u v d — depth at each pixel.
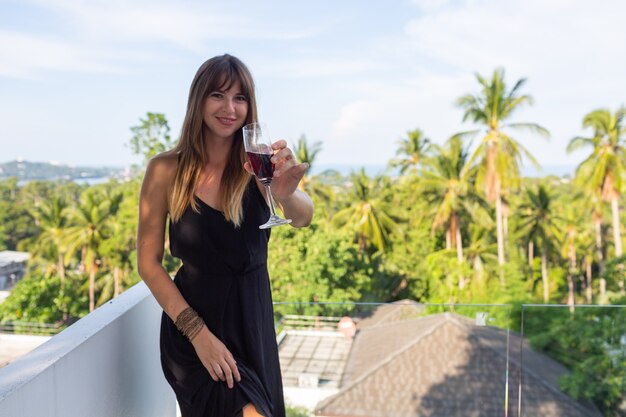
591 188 31.61
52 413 1.18
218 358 1.40
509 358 2.26
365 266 25.02
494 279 30.44
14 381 1.07
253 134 1.37
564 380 2.24
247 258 1.49
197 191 1.49
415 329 2.29
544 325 2.25
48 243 36.72
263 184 1.42
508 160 30.67
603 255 34.12
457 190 30.88
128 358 1.61
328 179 34.12
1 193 49.56
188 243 1.47
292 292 20.94
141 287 1.85
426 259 30.34
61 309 30.33
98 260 34.88
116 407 1.52
